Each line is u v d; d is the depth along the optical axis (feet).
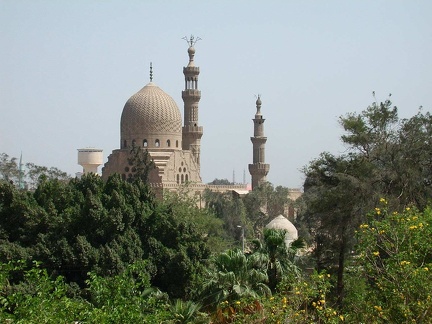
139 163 654.94
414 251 151.12
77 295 231.50
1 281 140.36
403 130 277.85
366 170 267.80
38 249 246.88
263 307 165.48
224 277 187.42
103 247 247.29
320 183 289.94
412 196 271.28
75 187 288.71
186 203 466.29
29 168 568.41
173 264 247.29
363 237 158.81
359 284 205.36
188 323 181.88
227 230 641.81
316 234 287.69
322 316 151.94
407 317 139.54
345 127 280.10
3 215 263.90
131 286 144.66
